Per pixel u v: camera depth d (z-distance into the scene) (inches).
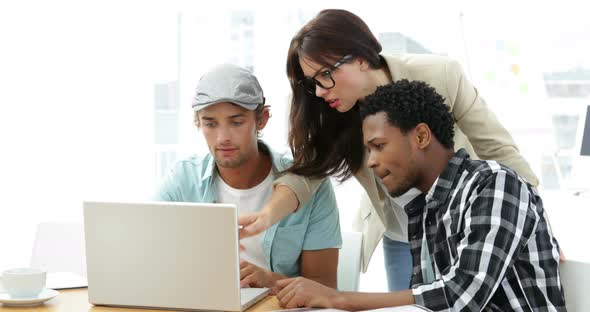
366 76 70.4
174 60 153.3
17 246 148.0
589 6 155.3
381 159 59.9
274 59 152.6
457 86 73.1
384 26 154.6
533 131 160.7
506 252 54.3
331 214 74.5
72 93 150.6
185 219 55.8
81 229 77.2
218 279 55.8
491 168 57.6
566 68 161.5
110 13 151.0
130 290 57.9
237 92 68.4
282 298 58.0
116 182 151.8
